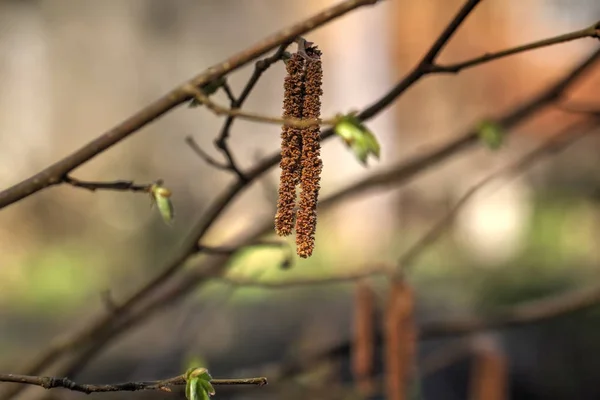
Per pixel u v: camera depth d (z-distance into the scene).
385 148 3.98
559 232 2.80
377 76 4.06
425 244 0.87
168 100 0.58
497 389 0.87
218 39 3.83
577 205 2.95
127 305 0.74
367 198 3.59
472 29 3.88
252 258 1.10
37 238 3.04
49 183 0.59
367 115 0.62
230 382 0.57
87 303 2.57
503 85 3.83
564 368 1.87
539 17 3.79
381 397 0.87
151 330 1.71
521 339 1.95
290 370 0.89
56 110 3.55
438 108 3.94
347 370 1.14
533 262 2.51
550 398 1.85
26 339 2.15
